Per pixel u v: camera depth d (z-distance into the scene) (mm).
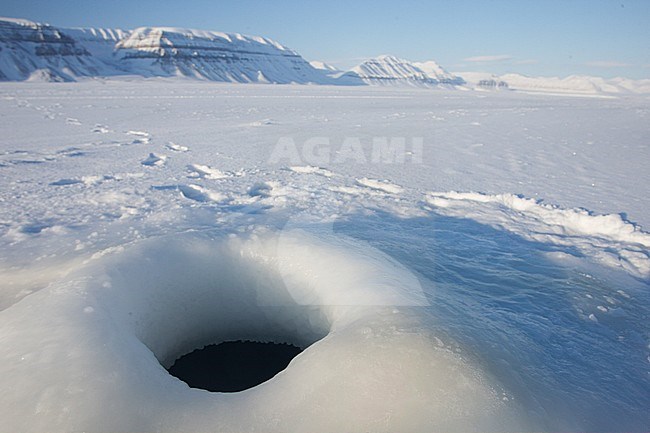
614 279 3182
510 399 1686
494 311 2590
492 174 6973
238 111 18719
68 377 1681
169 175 6500
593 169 7371
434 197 5492
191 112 17656
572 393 1895
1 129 11250
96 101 22203
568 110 24000
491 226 4379
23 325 2002
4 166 6809
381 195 5484
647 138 11445
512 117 18516
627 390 1968
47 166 6934
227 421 1577
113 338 1959
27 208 4719
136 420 1568
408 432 1481
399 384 1662
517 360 2021
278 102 26234
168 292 2736
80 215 4488
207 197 5430
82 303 2158
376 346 1865
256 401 1680
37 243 3686
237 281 2996
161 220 4289
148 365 1899
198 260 2904
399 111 20984
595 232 4336
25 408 1564
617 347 2326
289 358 3008
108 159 7664
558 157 8555
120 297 2377
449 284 2930
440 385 1673
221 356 2980
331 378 1722
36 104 19141
